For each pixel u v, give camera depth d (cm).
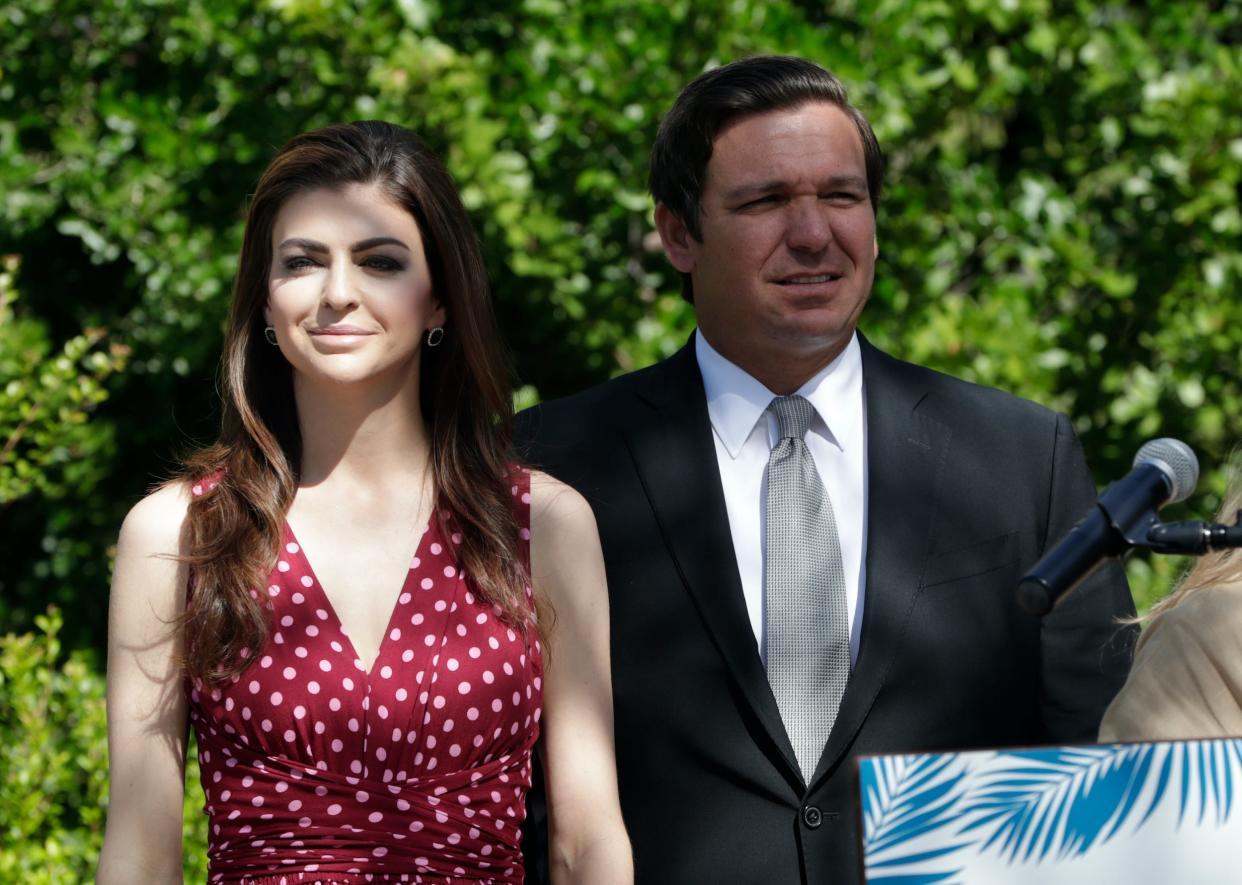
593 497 863
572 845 752
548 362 1739
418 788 726
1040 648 859
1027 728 855
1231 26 1889
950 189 1728
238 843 721
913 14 1653
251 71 1620
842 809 809
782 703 821
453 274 779
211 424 1766
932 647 827
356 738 728
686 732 823
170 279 1638
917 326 1670
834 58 1587
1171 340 1717
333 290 743
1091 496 884
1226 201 1703
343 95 1602
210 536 748
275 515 757
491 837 736
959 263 1761
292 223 755
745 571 846
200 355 1669
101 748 1232
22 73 1694
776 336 839
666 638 833
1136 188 1731
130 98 1623
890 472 852
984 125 1842
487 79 1619
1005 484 863
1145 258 1739
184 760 744
